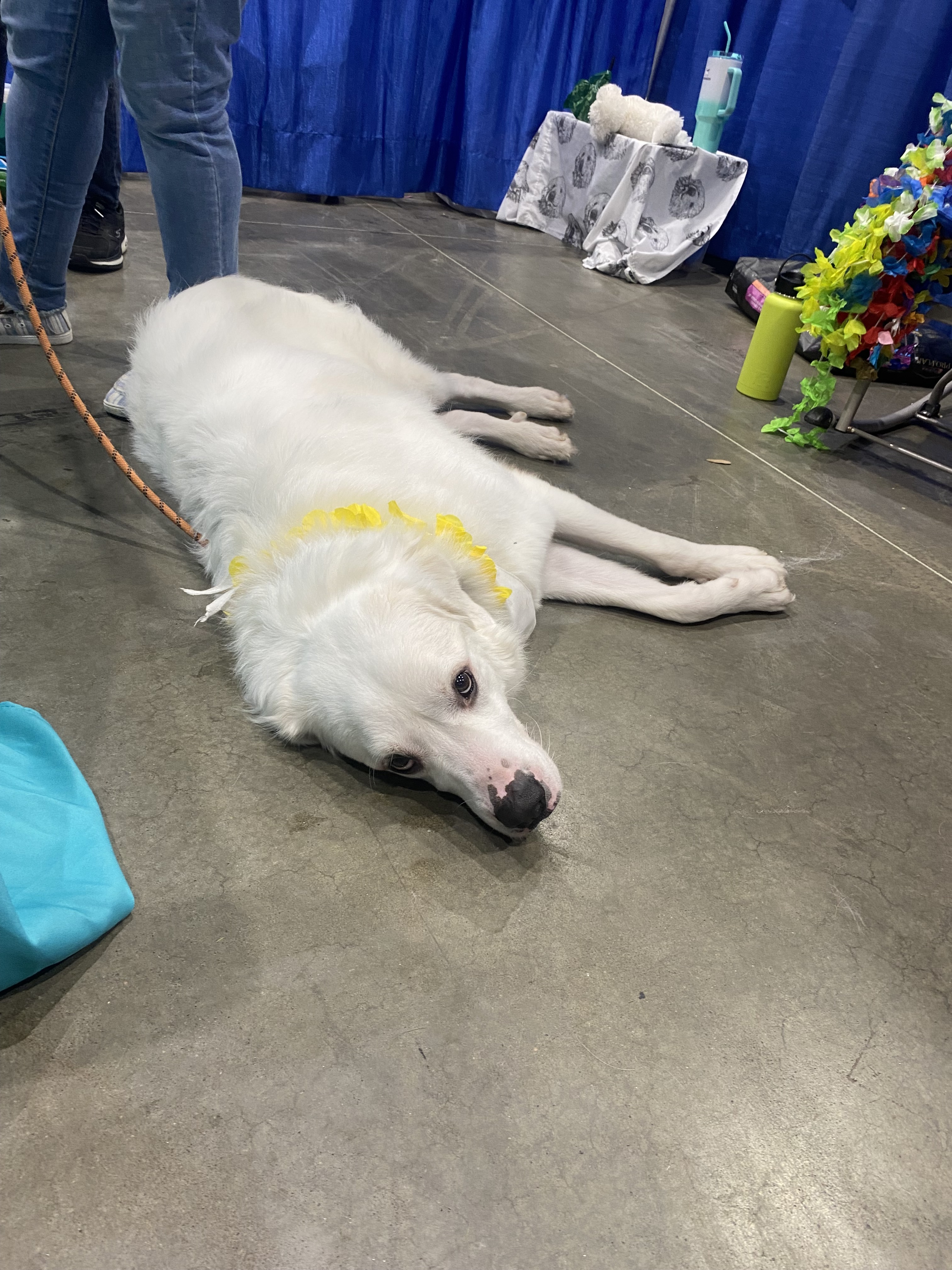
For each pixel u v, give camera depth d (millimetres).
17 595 2053
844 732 1910
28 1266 998
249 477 1936
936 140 2785
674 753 1806
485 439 2961
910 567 2576
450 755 1549
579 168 5949
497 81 6223
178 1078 1193
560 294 4902
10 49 2531
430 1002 1311
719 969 1394
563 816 1638
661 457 3076
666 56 6367
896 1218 1121
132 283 4074
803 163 5441
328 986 1321
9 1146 1105
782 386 3754
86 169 2797
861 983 1395
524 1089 1214
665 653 2104
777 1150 1176
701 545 2326
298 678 1650
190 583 2182
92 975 1310
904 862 1609
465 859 1545
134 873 1463
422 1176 1113
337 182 6203
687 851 1590
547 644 2090
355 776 1711
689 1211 1105
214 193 2613
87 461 2605
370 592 1606
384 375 2826
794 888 1539
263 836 1556
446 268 5066
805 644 2191
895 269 2861
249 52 5621
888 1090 1258
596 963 1386
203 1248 1029
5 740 1605
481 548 1760
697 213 5422
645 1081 1236
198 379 2219
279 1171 1105
